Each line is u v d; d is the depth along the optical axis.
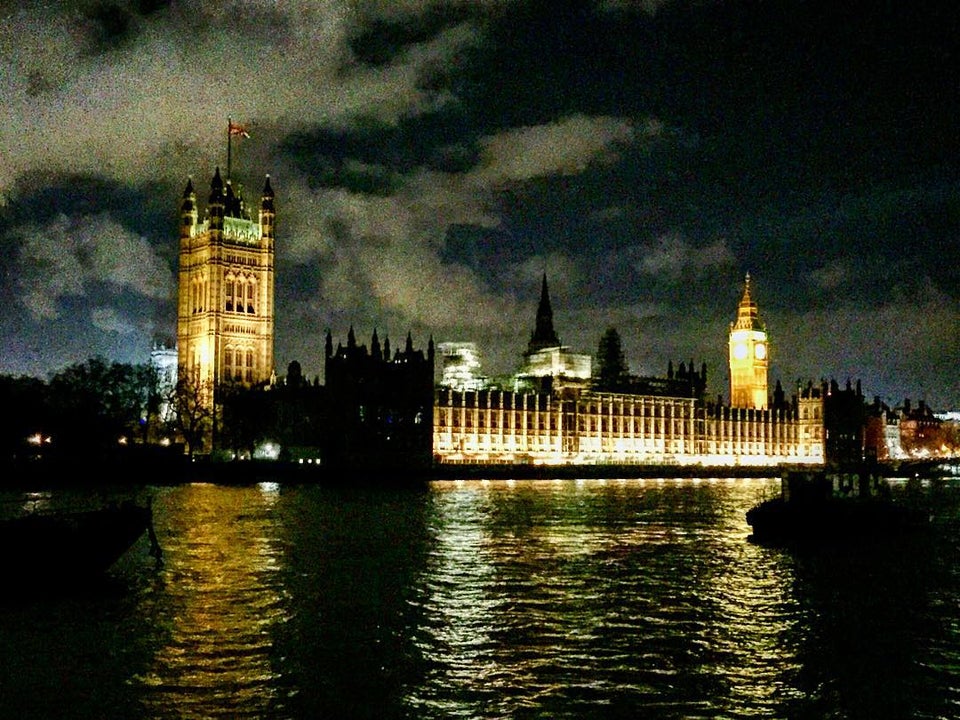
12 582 51.38
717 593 54.09
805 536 79.25
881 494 91.44
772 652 40.56
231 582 56.12
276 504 121.00
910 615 48.22
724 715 32.72
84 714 32.09
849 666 38.50
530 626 44.97
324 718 32.06
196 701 33.53
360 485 186.88
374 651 40.06
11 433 177.62
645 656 39.75
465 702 33.75
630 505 127.38
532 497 146.75
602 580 58.38
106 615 46.38
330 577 58.38
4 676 36.12
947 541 80.88
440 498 141.62
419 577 58.75
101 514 56.19
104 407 192.75
